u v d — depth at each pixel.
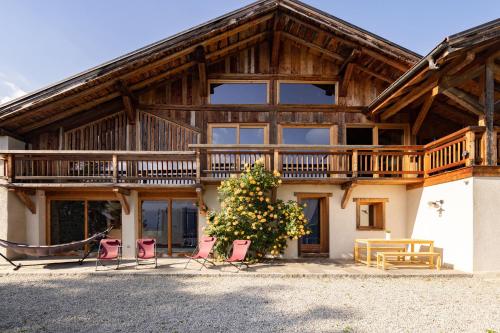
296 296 4.91
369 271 6.36
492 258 5.99
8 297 4.92
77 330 3.68
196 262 7.45
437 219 7.01
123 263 7.36
